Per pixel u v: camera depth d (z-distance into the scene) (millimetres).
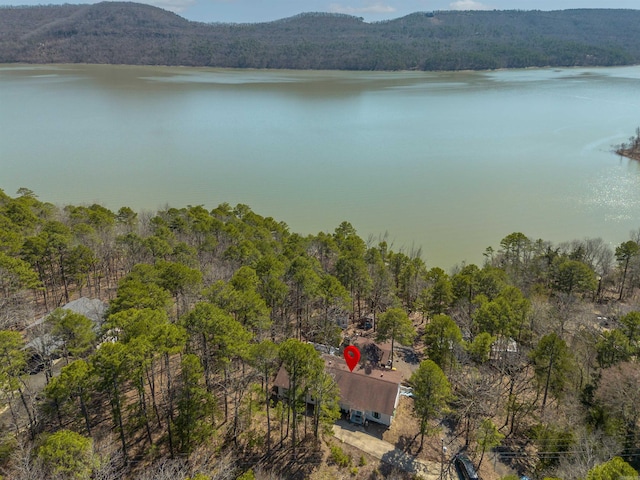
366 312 61312
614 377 36031
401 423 40531
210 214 91562
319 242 72438
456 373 43656
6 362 32844
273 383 41531
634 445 33062
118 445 33688
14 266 46688
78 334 36531
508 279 62438
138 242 59469
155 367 42938
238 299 40875
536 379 42625
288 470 34062
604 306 63406
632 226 100562
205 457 33500
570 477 29828
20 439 31750
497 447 38031
